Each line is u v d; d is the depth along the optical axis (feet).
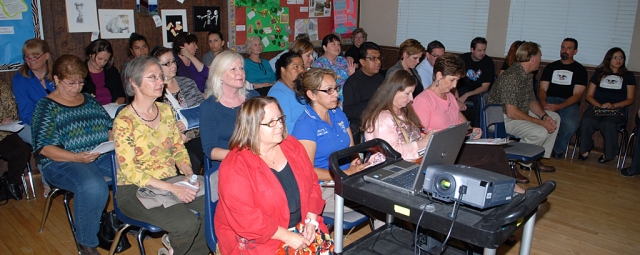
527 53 13.15
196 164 10.68
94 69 12.73
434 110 9.62
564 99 15.96
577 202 12.15
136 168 7.54
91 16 13.26
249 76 16.11
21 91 10.93
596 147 16.98
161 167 7.91
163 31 14.97
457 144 6.11
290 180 6.35
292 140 6.69
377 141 6.86
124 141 7.41
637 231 10.62
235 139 6.03
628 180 13.92
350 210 7.89
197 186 7.50
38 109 8.48
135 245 9.36
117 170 7.77
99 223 8.57
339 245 6.52
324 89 7.49
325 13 20.45
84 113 8.96
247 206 5.84
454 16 19.63
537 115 14.12
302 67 9.87
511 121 13.82
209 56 15.76
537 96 16.40
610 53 15.12
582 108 16.83
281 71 9.95
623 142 15.33
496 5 18.45
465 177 4.98
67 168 8.53
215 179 6.78
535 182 13.60
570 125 15.52
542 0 17.43
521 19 18.03
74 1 12.87
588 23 16.76
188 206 7.76
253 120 5.89
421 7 20.48
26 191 11.44
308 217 6.48
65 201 8.85
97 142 9.16
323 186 8.07
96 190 8.32
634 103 15.96
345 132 8.39
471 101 16.40
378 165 6.48
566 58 15.66
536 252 9.54
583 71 15.62
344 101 12.51
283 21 18.70
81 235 8.49
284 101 9.68
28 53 10.74
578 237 10.25
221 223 6.28
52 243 9.38
